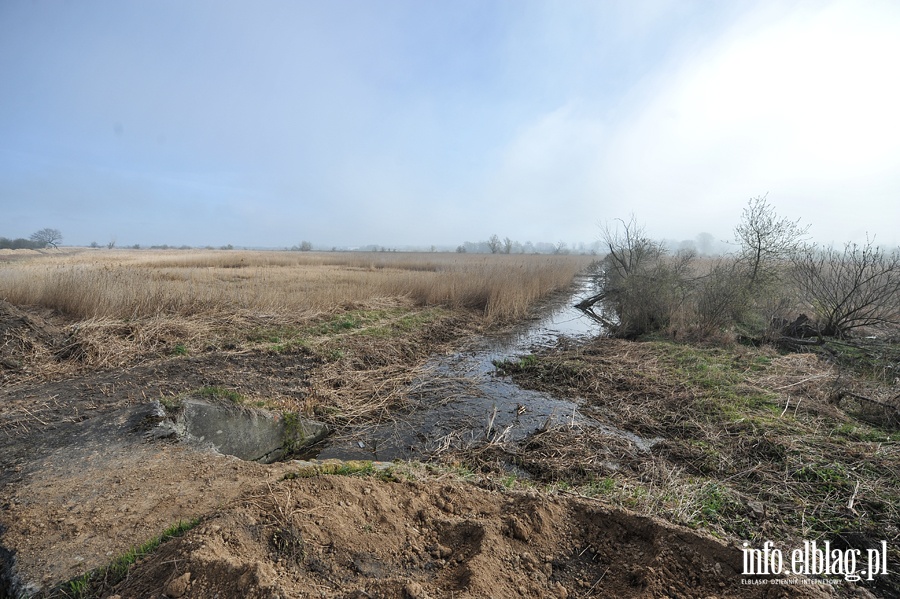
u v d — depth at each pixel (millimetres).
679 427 6191
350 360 9195
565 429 6254
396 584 2396
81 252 61469
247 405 5934
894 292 9758
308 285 16859
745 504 4176
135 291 11039
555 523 3232
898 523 3861
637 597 2580
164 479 3930
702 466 5094
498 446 5801
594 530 3191
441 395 7922
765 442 5355
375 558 2768
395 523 3109
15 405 5879
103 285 10797
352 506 3178
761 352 9406
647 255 15492
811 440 5340
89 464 4199
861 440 5320
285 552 2672
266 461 5723
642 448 5703
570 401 7574
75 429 4945
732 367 8469
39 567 2811
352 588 2465
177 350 8688
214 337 9688
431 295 16047
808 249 10938
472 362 10133
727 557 2814
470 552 2865
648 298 12297
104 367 7688
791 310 11867
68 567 2805
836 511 4039
